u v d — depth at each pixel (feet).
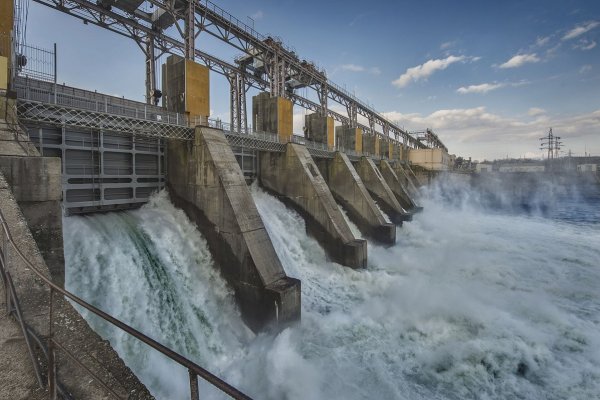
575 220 131.13
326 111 119.14
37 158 28.45
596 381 33.30
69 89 53.16
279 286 44.19
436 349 39.88
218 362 39.04
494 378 34.78
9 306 15.15
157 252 47.21
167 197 61.11
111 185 52.70
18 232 20.86
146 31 71.56
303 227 76.69
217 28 73.20
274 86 89.56
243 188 52.49
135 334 8.95
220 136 56.75
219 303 47.55
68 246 39.73
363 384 34.27
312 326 45.80
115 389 12.09
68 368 12.74
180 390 32.94
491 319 45.37
